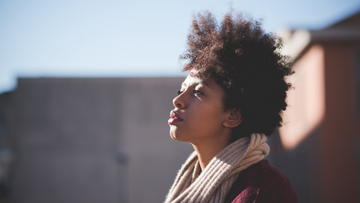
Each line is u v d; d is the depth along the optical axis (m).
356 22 10.88
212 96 1.15
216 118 1.15
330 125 10.38
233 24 1.22
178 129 1.16
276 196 1.05
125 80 20.09
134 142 19.55
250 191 1.03
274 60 1.22
